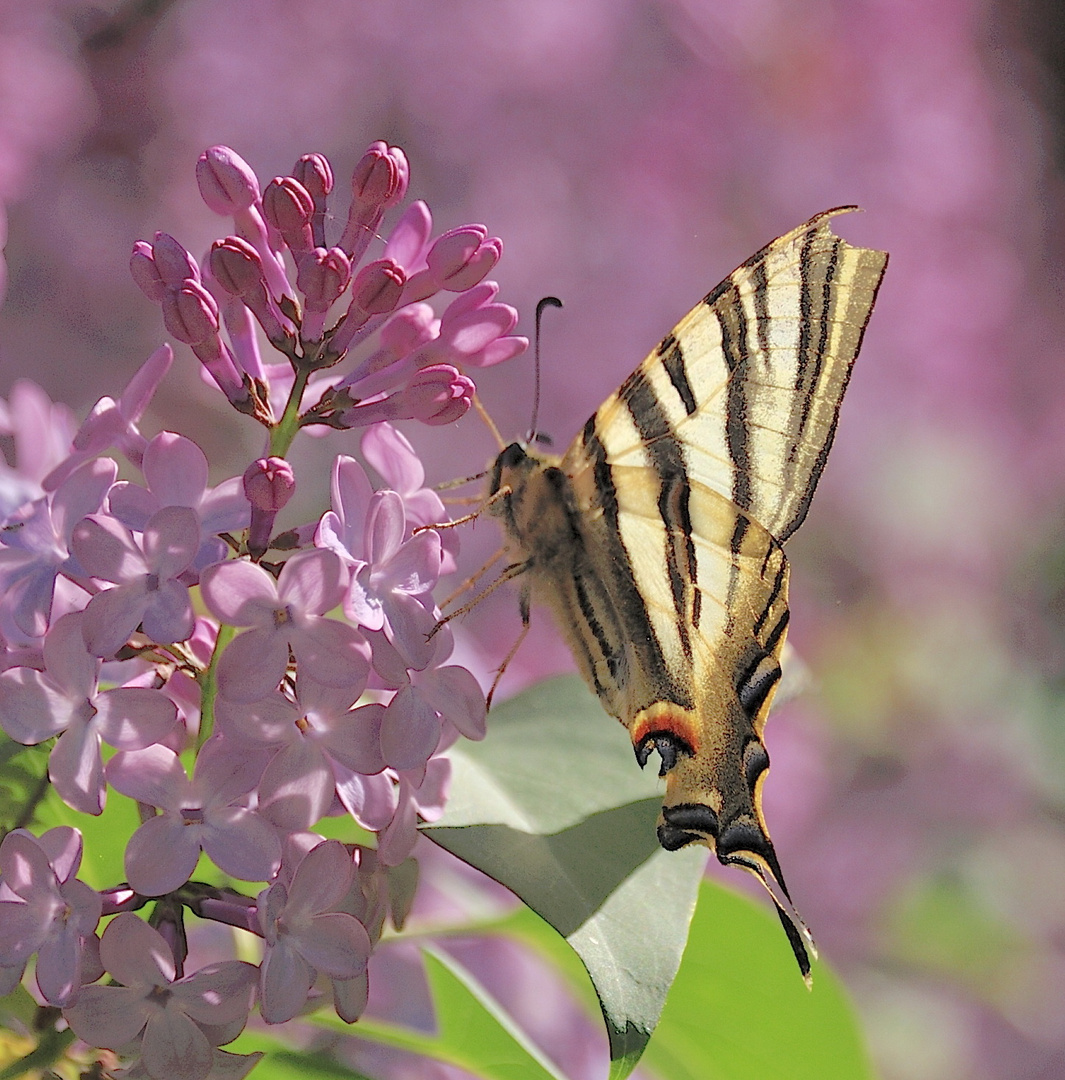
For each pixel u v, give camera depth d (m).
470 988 1.31
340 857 1.24
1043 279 3.60
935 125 3.03
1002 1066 2.76
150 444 1.24
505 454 1.30
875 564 3.28
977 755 3.21
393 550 1.25
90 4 2.52
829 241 1.28
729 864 1.29
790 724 2.85
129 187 2.56
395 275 1.25
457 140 2.64
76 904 1.23
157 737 1.24
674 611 1.29
